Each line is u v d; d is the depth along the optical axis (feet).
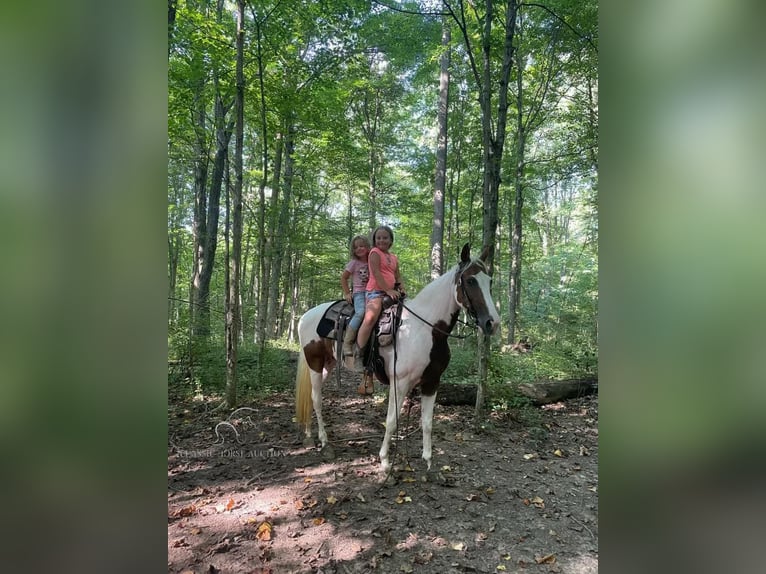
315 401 14.74
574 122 29.53
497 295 41.24
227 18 25.43
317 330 14.19
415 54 34.99
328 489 11.73
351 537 9.50
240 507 10.75
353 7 21.63
